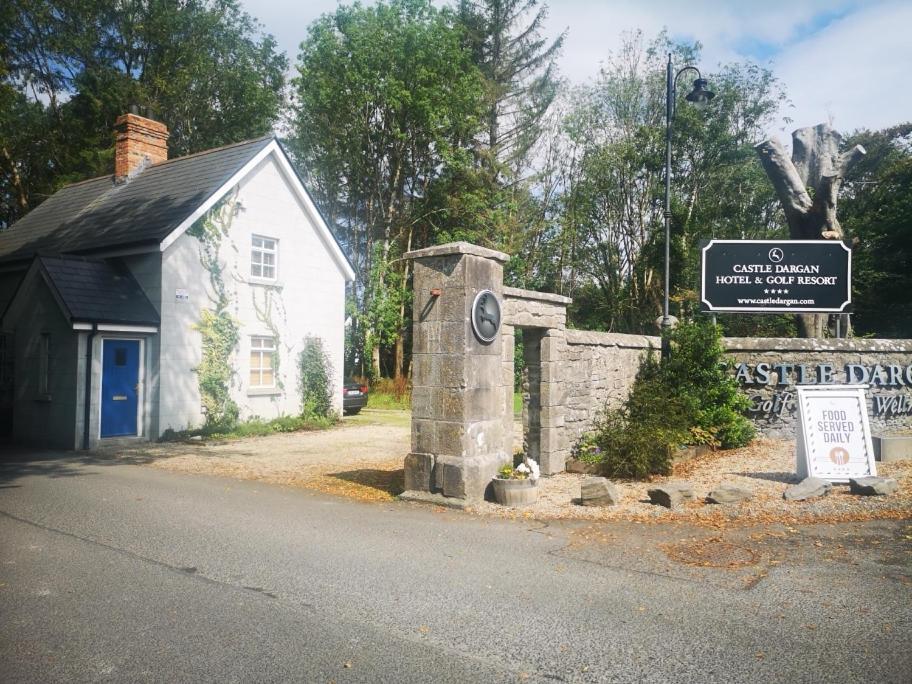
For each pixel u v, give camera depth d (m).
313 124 30.70
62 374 14.38
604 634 4.34
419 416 8.86
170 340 15.75
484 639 4.28
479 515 7.81
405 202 33.91
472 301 8.55
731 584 5.28
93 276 15.28
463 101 29.83
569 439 10.69
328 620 4.60
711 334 12.83
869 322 30.80
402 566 5.81
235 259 17.45
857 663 3.90
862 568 5.62
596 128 33.03
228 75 33.09
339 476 10.72
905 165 31.53
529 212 32.62
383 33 28.62
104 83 30.89
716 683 3.68
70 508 8.16
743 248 13.59
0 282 19.23
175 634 4.35
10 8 28.78
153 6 31.97
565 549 6.33
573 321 35.34
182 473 11.05
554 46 34.72
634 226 34.00
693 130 31.83
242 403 17.58
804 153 15.85
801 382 12.96
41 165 31.80
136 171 20.67
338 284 20.62
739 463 10.64
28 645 4.17
